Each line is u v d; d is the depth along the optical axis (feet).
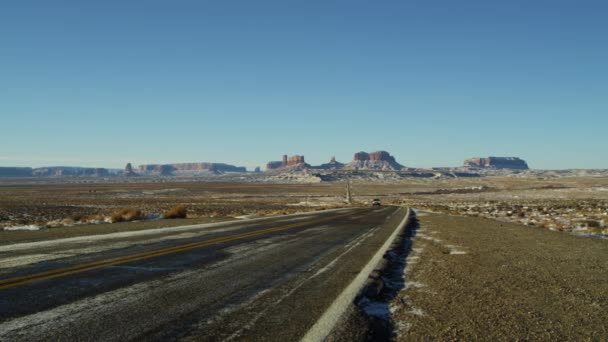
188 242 43.98
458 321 18.80
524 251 42.19
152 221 80.18
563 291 24.85
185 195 450.71
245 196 433.48
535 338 16.87
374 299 22.61
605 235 69.21
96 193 460.14
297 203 280.92
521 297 23.20
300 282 25.82
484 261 35.27
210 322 17.58
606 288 26.16
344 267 31.32
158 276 26.45
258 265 31.60
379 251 40.16
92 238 46.26
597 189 415.64
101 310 18.72
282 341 15.57
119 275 26.35
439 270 31.01
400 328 17.87
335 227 69.10
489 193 435.12
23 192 476.13
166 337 15.65
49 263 29.89
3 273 26.12
